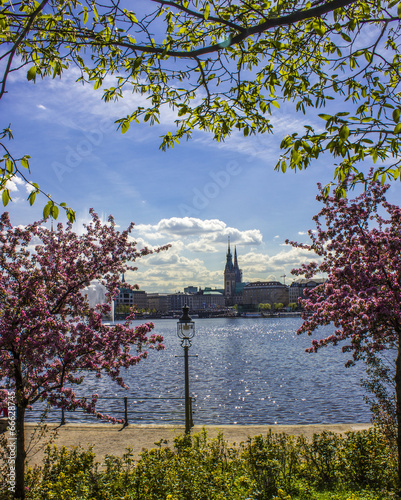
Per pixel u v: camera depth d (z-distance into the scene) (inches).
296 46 254.1
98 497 309.0
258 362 2586.1
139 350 439.8
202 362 2642.7
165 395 1563.7
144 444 541.6
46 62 249.4
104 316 440.8
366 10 249.8
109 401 1423.5
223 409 1304.1
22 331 387.2
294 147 199.0
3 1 200.4
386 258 435.2
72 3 239.8
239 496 302.0
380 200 453.1
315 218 478.0
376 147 202.4
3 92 170.6
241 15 225.9
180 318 600.7
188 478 316.8
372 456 392.2
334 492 360.8
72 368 414.3
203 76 234.4
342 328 474.0
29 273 410.3
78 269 434.9
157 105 273.7
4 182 188.7
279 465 369.7
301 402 1375.5
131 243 460.1
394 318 398.9
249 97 265.7
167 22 264.5
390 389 768.9
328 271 469.4
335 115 187.0
